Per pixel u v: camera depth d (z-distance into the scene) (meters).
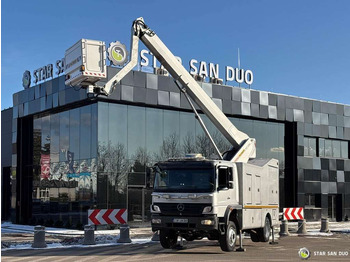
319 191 38.16
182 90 17.80
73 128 30.73
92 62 14.80
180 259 13.62
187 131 32.72
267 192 18.94
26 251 16.50
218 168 15.10
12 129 35.94
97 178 28.31
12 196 35.31
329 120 39.69
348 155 41.47
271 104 36.12
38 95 33.06
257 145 36.16
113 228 28.12
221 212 14.95
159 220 15.18
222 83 34.34
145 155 30.45
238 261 13.09
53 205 31.98
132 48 16.20
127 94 29.08
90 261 13.40
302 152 37.44
